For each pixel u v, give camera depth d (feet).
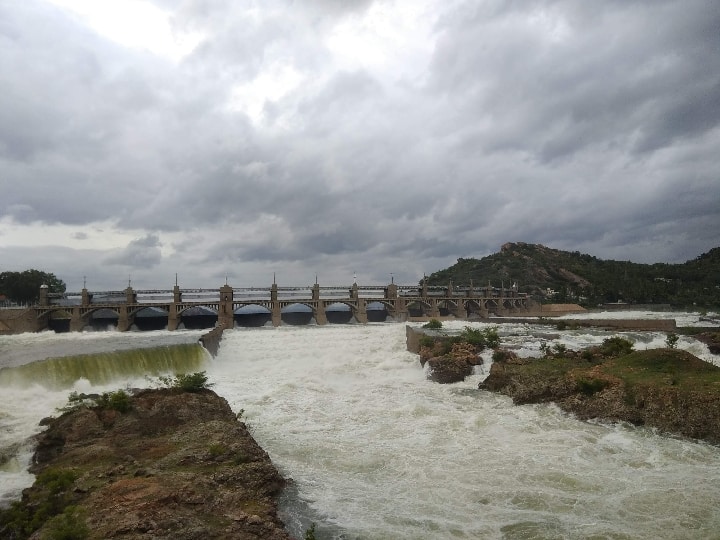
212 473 91.66
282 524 83.10
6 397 157.17
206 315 422.82
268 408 166.91
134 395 134.72
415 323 395.14
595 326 342.23
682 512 90.68
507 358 206.59
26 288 481.87
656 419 139.44
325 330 307.78
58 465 99.96
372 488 102.06
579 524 86.22
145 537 67.46
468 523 86.74
